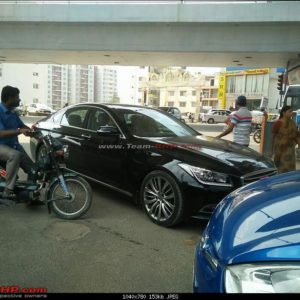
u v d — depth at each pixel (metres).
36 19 20.89
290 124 7.12
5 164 5.36
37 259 3.94
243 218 2.49
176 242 4.50
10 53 24.84
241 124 7.24
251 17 19.34
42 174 5.34
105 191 6.59
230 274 2.11
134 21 20.23
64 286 3.40
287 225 2.27
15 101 5.41
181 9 19.83
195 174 4.67
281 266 1.97
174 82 96.50
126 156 5.50
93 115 6.40
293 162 7.21
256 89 57.44
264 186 3.11
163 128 6.12
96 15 20.50
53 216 5.27
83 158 6.28
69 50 22.22
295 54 21.61
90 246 4.31
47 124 7.29
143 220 5.23
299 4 18.97
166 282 3.53
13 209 5.52
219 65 28.50
